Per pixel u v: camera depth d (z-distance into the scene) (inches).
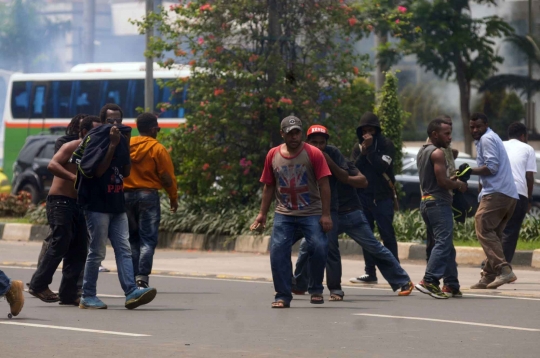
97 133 899.4
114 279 1236.5
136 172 1057.5
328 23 1768.0
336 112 1772.9
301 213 929.5
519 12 3673.7
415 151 2214.6
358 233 1029.8
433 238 1069.1
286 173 924.0
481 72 3336.6
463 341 729.6
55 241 943.7
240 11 1755.7
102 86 3228.3
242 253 1646.2
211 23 1759.4
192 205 1791.3
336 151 976.3
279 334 762.8
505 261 1095.6
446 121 1029.8
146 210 1054.4
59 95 3289.9
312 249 933.8
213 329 789.9
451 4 3186.5
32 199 2842.0
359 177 984.9
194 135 1759.4
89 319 847.7
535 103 3661.4
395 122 1886.1
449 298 1024.9
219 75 1750.7
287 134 917.2
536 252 1391.5
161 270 1341.0
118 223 920.3
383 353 673.6
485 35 3280.0
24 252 1649.9
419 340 733.9
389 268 1042.1
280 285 937.5
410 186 2175.2
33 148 2854.3
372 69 1833.2
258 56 1750.7
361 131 1125.7
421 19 3152.1
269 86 1750.7
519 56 3622.0
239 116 1733.5
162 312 903.7
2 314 877.2
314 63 1772.9
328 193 928.3
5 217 2251.5
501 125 3690.9
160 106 1801.2
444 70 3299.7
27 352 666.8
